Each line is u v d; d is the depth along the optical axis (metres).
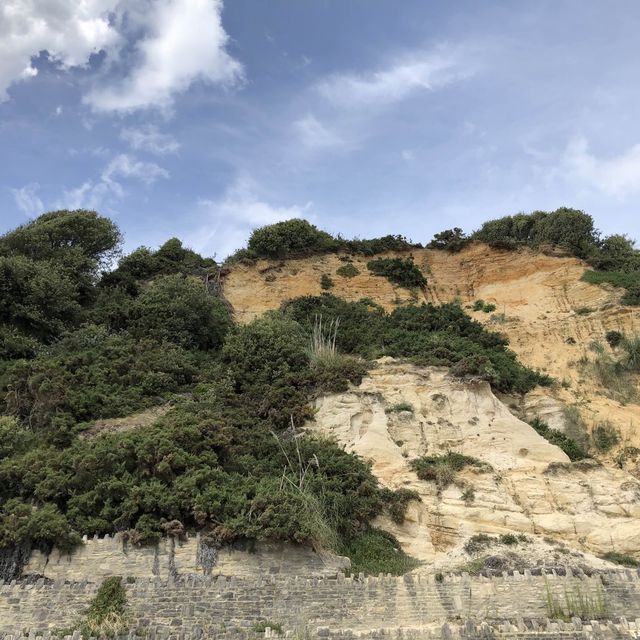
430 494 24.73
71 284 36.59
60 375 28.17
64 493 21.78
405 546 22.72
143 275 44.03
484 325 40.94
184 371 31.62
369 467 25.53
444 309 39.78
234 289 43.47
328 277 44.59
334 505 22.31
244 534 20.11
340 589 18.22
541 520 24.11
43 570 19.56
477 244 45.94
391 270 44.94
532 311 41.34
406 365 31.58
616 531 23.67
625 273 41.81
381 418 28.06
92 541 20.11
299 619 17.62
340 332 36.75
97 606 17.77
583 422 31.84
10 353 31.25
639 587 18.20
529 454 27.44
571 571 18.34
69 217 42.84
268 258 45.41
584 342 37.69
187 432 23.62
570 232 47.12
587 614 17.52
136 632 17.00
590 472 25.91
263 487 22.09
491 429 28.55
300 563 20.11
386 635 16.28
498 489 25.06
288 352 32.12
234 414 27.67
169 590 18.11
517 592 18.02
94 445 23.33
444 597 18.05
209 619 17.61
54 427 25.86
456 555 21.89
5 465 22.48
